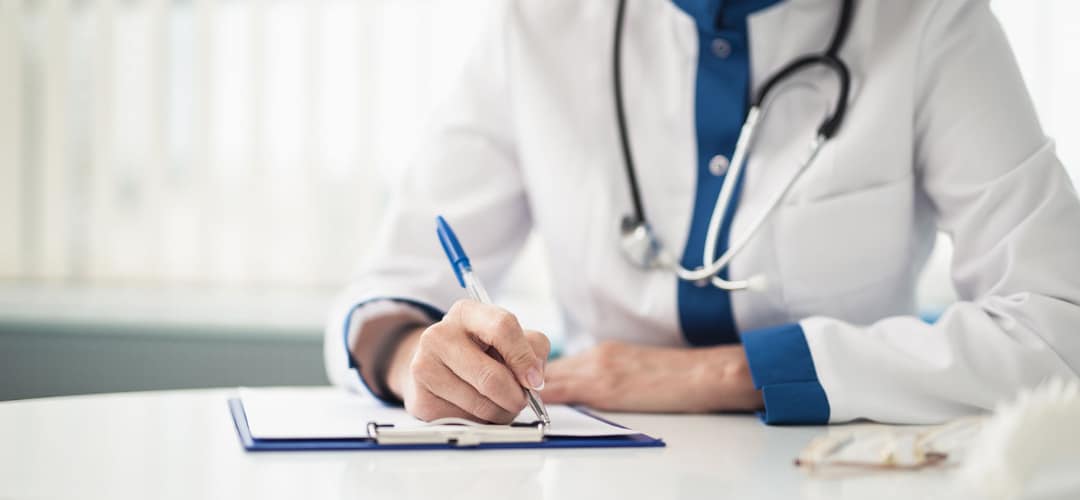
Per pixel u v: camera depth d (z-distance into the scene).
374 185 2.45
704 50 1.19
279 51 2.45
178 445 0.68
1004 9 2.45
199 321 2.24
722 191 1.14
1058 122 2.43
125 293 2.44
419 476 0.58
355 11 2.43
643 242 1.15
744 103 1.17
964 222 1.08
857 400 0.90
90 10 2.46
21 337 2.19
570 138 1.22
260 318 2.29
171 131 2.46
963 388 0.91
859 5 1.17
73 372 2.20
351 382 1.01
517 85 1.26
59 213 2.46
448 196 1.23
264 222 2.46
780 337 0.95
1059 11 2.43
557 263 1.23
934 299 2.45
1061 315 0.96
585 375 1.02
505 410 0.78
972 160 1.08
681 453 0.69
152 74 2.45
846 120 1.13
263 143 2.45
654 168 1.19
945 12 1.12
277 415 0.81
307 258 2.46
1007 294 1.02
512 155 1.29
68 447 0.66
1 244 2.45
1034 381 0.92
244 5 2.44
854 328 0.95
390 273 1.17
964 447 0.63
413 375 0.80
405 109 2.44
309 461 0.63
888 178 1.12
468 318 0.79
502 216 1.26
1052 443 0.48
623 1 1.24
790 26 1.18
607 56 1.24
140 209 2.46
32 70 2.45
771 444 0.75
